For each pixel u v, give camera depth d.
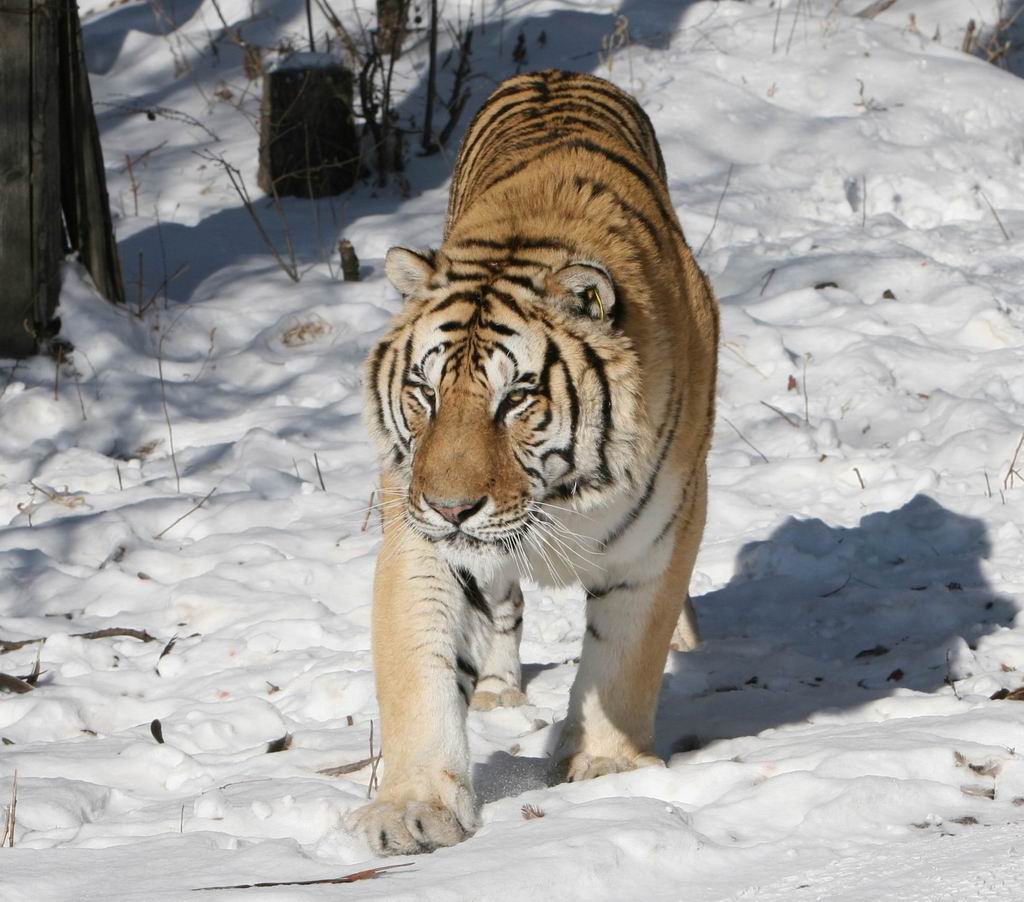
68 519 14.71
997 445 15.02
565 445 7.82
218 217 23.97
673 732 9.53
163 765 9.48
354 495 15.39
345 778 8.85
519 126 11.72
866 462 15.04
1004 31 30.38
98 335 18.72
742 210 23.06
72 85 18.75
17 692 11.06
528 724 10.02
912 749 7.79
